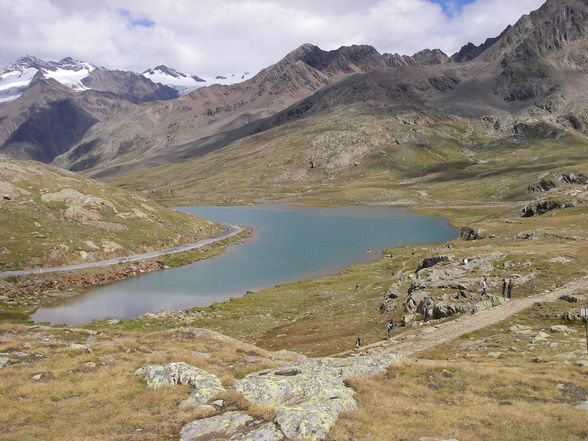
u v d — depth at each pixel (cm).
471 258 7225
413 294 5878
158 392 2477
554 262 6366
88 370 2939
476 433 1914
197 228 16325
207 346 3950
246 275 10856
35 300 8481
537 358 3148
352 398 2311
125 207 14750
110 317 7444
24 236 10800
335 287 8919
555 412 2112
